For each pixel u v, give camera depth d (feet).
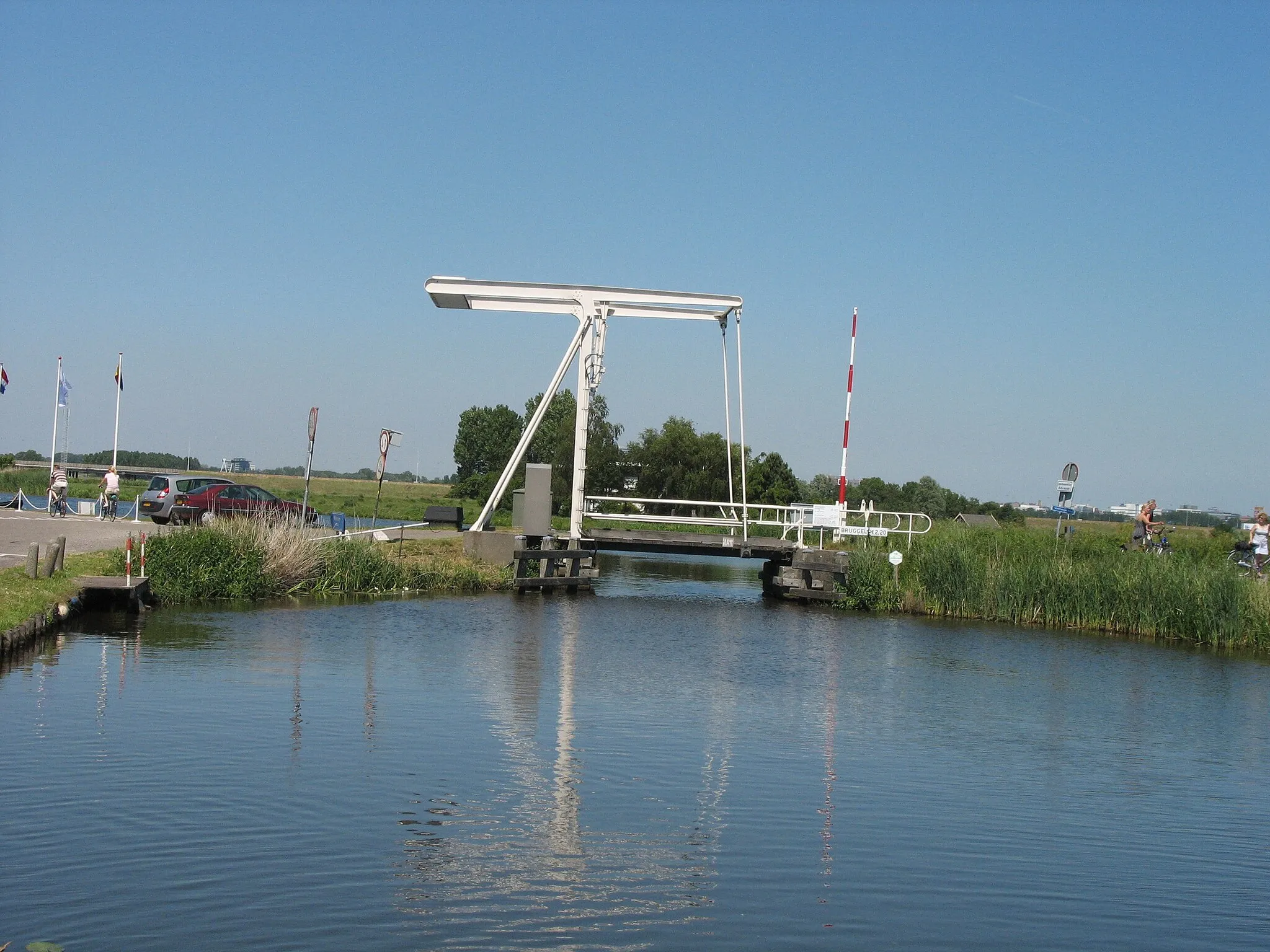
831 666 56.29
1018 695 50.06
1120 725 44.32
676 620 73.72
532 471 91.86
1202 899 25.05
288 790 29.48
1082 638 71.82
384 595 79.61
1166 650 67.51
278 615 64.64
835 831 28.48
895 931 22.40
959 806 31.27
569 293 90.99
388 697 41.83
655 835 27.37
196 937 20.57
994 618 80.07
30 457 260.21
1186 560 78.07
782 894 23.98
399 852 25.32
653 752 35.58
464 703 41.60
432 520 99.04
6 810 27.04
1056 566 79.61
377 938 20.80
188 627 58.03
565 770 32.78
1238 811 32.32
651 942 21.13
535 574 89.25
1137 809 32.01
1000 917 23.45
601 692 45.39
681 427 207.31
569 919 22.08
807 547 94.07
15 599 52.54
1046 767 36.52
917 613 82.89
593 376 92.63
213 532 73.10
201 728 35.65
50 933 20.53
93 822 26.43
